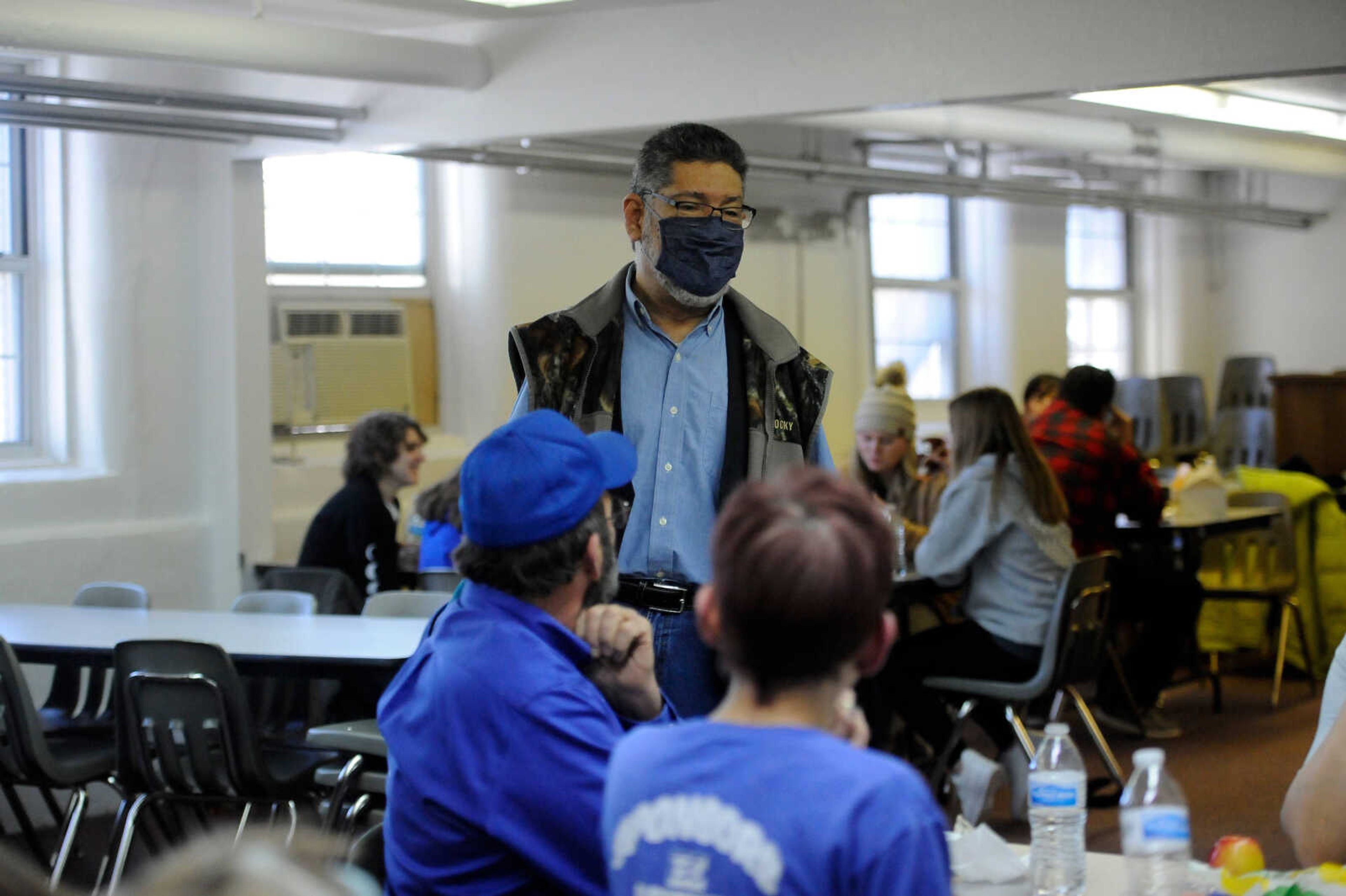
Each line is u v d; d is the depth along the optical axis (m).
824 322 8.74
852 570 1.31
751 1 4.74
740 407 2.29
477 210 7.30
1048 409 5.89
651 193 2.24
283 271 6.89
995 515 4.73
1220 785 5.33
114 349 5.80
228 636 4.18
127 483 5.82
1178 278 11.51
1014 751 4.93
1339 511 7.20
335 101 5.45
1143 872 1.87
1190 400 10.28
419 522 6.11
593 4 4.66
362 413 7.04
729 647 1.34
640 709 1.97
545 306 7.41
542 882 1.75
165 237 5.91
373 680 4.58
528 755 1.74
